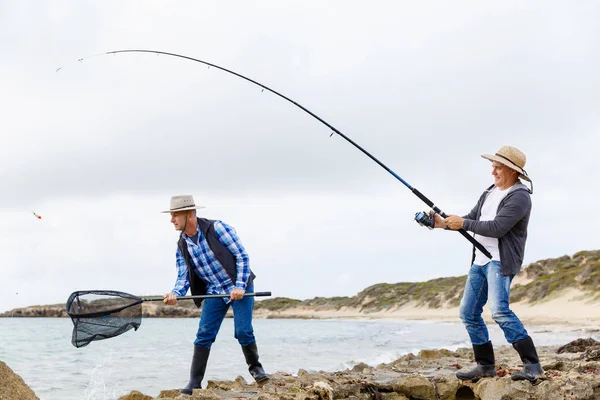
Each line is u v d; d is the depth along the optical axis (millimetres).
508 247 4863
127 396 5227
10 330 35719
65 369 11086
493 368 5316
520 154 4895
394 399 5352
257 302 114062
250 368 5590
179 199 5113
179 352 16109
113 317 4723
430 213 5105
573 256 53000
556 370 5875
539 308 41781
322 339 24250
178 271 5426
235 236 5301
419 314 67625
